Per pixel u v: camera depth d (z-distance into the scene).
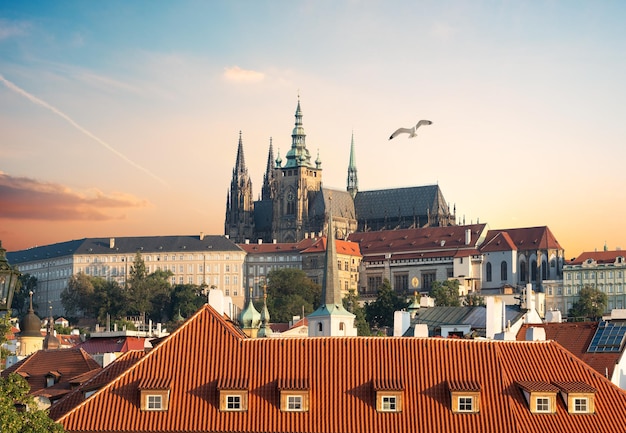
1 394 122.94
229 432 148.00
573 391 152.00
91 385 156.75
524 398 153.25
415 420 150.12
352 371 154.12
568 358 158.25
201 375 153.12
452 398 151.38
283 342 157.25
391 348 157.00
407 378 154.12
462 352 157.62
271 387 152.12
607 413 152.50
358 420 149.50
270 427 148.25
